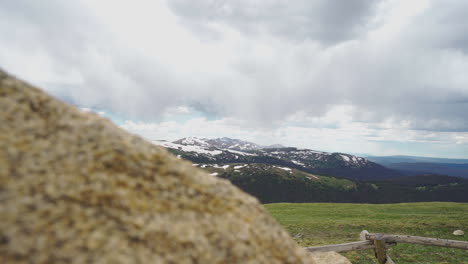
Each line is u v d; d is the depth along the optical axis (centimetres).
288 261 506
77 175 394
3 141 371
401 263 2130
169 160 519
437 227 3941
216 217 482
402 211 6681
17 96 432
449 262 2100
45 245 317
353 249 1371
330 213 6519
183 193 479
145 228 396
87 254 333
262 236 510
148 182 453
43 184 361
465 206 7231
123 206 402
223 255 432
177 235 414
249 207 552
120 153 458
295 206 8081
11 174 347
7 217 314
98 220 369
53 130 426
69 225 346
